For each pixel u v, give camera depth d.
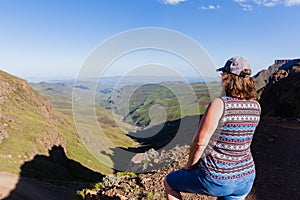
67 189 28.39
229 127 2.36
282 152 10.00
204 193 2.62
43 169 50.03
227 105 2.37
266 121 17.52
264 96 45.50
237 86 2.44
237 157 2.42
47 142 63.50
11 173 41.75
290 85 38.69
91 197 6.44
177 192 2.86
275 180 7.54
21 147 54.22
